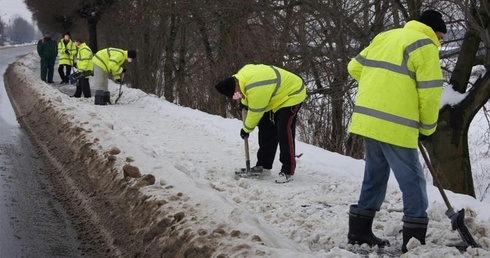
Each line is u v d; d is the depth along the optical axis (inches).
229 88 290.7
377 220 230.1
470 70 406.9
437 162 408.2
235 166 336.2
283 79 296.2
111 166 277.4
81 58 672.4
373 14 524.7
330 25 538.3
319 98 538.9
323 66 552.7
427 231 206.2
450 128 402.6
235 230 179.8
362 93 189.6
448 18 448.8
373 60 189.5
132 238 208.7
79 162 319.0
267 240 175.6
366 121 186.5
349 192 275.4
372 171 194.9
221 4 645.9
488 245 195.6
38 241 210.1
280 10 611.5
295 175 316.2
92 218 239.0
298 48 587.8
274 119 306.7
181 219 198.5
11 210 244.7
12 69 1164.5
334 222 226.2
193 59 827.4
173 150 376.8
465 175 407.5
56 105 509.7
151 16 891.4
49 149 380.8
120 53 615.8
